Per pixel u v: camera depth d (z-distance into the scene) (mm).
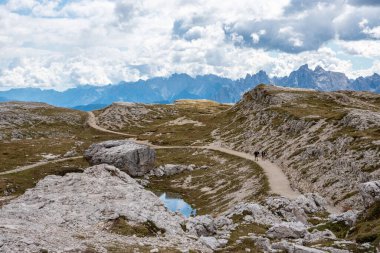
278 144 108750
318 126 103625
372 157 65125
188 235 35344
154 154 117750
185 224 39094
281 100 154125
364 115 93750
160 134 166125
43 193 48375
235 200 73938
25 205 41938
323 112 124062
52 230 30969
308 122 108812
